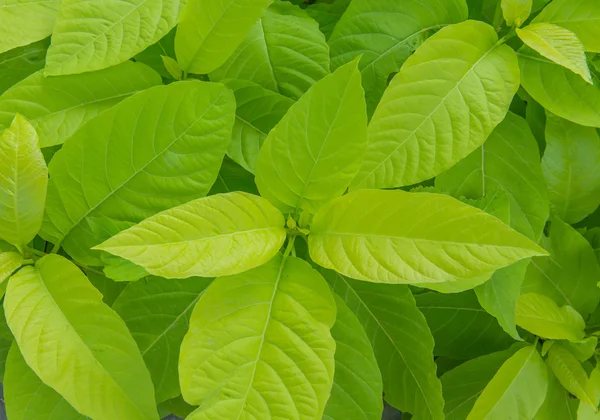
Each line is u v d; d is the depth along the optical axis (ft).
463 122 2.73
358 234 2.53
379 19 2.88
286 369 2.51
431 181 2.99
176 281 2.77
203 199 2.50
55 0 2.76
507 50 2.79
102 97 2.75
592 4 2.80
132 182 2.67
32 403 2.73
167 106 2.60
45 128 2.71
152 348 2.78
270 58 2.83
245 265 2.52
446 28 2.75
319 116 2.52
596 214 3.24
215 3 2.63
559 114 2.83
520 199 2.93
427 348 2.84
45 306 2.59
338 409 2.75
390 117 2.72
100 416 2.56
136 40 2.69
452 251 2.44
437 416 2.84
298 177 2.58
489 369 3.08
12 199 2.60
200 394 2.49
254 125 2.80
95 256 2.73
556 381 3.04
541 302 3.01
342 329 2.71
